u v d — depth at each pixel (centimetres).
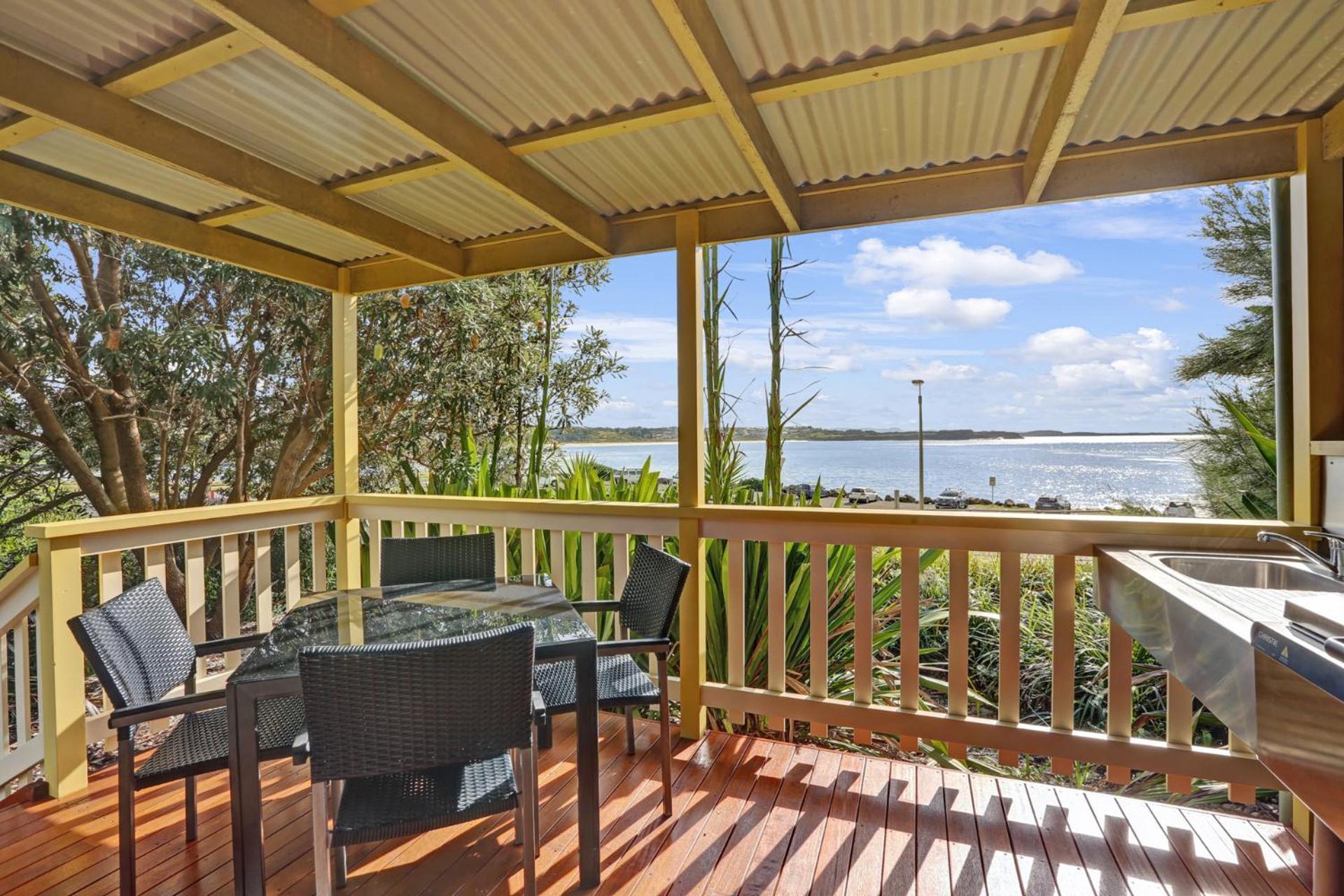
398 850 205
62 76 182
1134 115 211
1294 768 107
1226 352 432
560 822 221
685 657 287
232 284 550
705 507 287
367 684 140
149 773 172
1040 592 426
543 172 256
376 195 276
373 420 611
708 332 368
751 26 168
